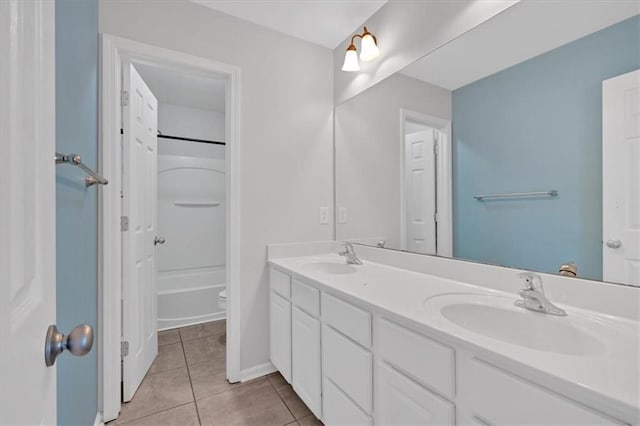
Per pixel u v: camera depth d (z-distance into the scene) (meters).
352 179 2.12
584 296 0.98
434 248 1.55
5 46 0.35
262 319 2.01
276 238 2.06
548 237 1.09
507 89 1.21
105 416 1.53
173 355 2.27
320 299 1.44
